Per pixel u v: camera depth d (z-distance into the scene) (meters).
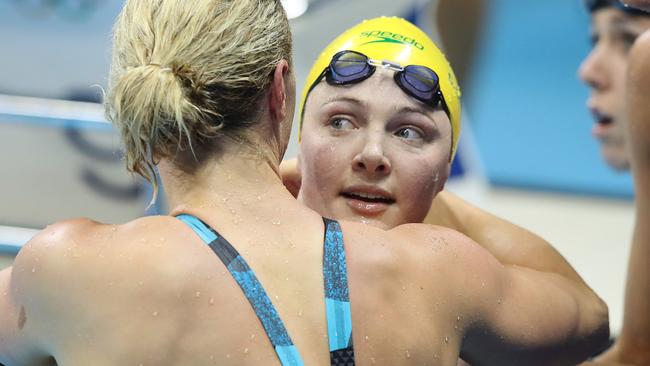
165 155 5.03
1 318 5.05
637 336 8.18
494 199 16.41
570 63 18.08
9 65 15.32
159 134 4.91
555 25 18.50
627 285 8.21
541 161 16.97
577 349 6.00
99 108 15.04
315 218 5.15
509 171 16.80
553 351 5.75
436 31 16.72
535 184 16.69
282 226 5.02
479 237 7.75
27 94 15.15
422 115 6.29
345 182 6.25
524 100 17.64
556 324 5.67
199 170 5.10
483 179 16.73
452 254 5.33
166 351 4.64
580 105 17.69
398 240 5.25
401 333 4.89
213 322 4.68
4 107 14.81
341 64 6.38
